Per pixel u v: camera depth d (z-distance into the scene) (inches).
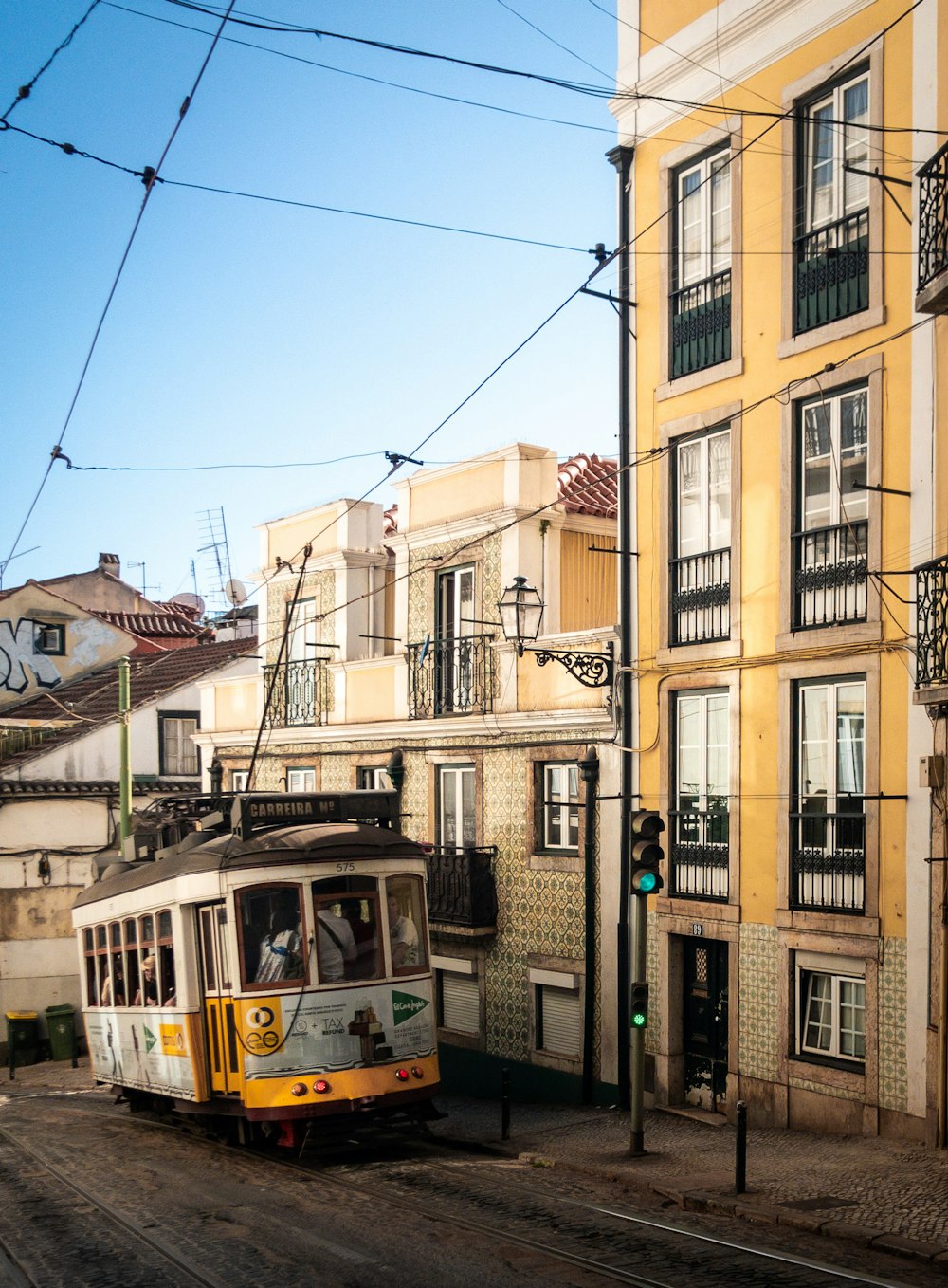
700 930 636.7
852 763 568.7
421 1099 553.0
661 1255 372.2
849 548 574.9
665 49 679.1
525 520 779.4
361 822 611.2
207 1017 565.3
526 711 757.3
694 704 659.4
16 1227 435.8
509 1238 395.9
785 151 610.9
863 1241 385.4
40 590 1476.4
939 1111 508.4
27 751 1183.6
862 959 554.3
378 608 955.3
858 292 573.9
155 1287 352.8
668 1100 653.3
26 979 1109.1
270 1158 558.9
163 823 718.5
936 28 538.3
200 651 1403.8
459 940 804.6
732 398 637.9
